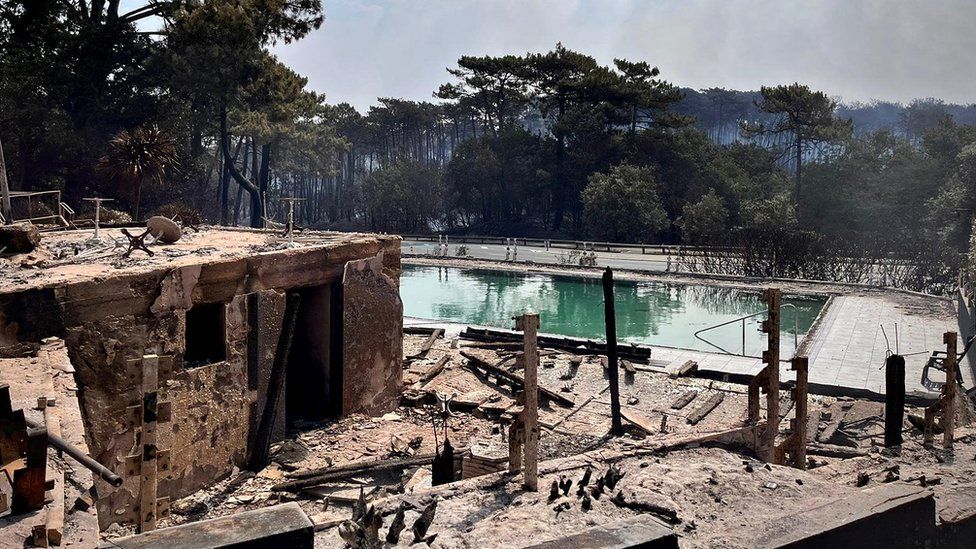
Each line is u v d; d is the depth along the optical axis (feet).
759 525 18.79
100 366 33.27
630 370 59.11
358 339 49.16
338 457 42.19
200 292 37.93
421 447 43.83
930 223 153.38
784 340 81.87
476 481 23.31
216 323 39.73
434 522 20.10
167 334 36.06
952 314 85.56
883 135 217.97
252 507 35.91
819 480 23.59
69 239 52.75
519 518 20.03
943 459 29.84
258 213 174.40
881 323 80.74
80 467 22.07
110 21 150.41
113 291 33.76
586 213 200.34
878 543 19.24
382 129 300.61
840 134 209.46
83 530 17.99
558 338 69.00
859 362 62.85
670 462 25.66
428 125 307.99
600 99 221.05
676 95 219.61
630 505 20.95
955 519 21.93
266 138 159.74
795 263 119.55
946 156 189.57
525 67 223.30
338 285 47.78
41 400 24.85
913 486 21.50
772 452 29.84
